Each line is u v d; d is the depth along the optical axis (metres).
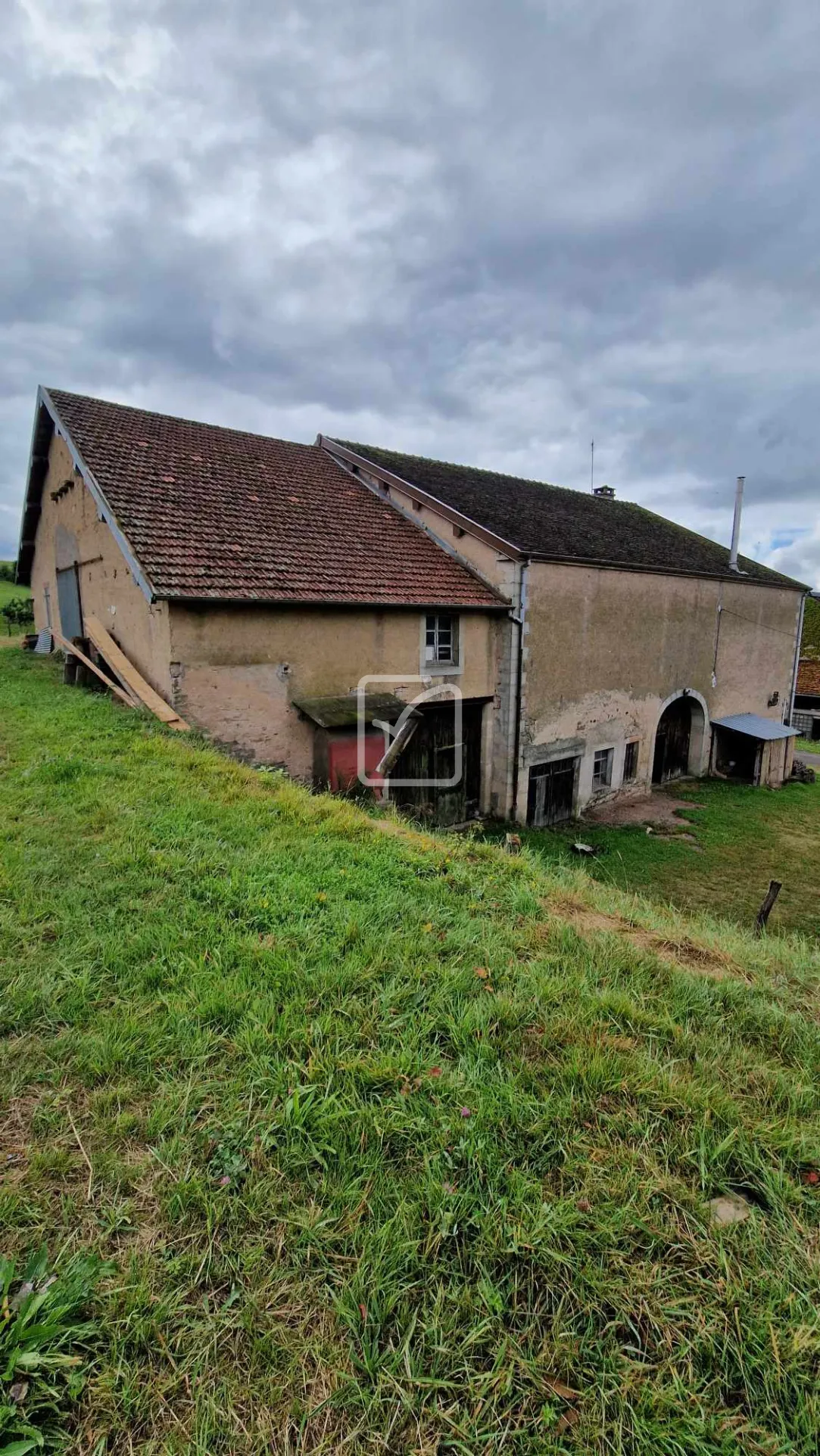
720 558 19.06
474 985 2.93
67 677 11.33
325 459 14.49
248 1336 1.49
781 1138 2.19
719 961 3.81
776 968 3.92
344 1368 1.44
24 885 3.47
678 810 15.01
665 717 17.05
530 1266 1.67
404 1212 1.77
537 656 12.44
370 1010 2.66
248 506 10.66
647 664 15.34
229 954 2.96
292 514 11.14
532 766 12.84
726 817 14.65
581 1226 1.79
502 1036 2.60
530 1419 1.38
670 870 11.14
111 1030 2.41
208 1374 1.42
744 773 18.39
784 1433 1.41
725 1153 2.09
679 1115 2.25
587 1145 2.07
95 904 3.34
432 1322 1.53
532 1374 1.46
